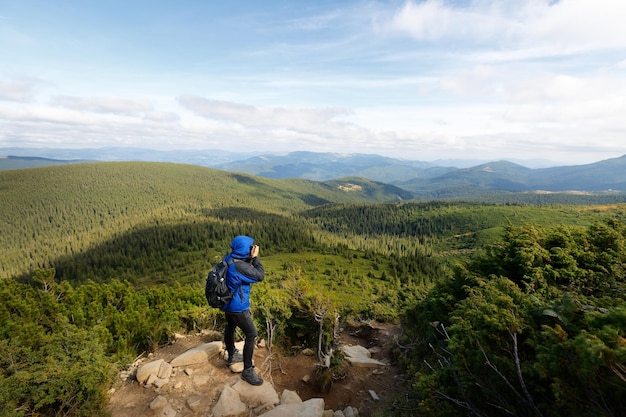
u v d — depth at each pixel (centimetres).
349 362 959
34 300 967
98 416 494
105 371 550
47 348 586
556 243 765
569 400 306
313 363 871
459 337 453
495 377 389
